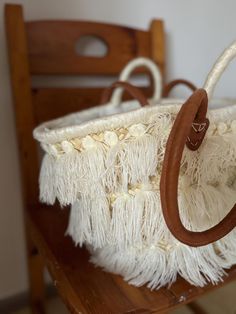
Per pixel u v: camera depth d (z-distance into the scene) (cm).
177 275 40
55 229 52
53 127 46
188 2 75
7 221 67
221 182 40
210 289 38
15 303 72
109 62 65
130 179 35
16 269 71
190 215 37
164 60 70
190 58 79
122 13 68
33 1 59
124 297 37
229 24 82
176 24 75
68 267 43
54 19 60
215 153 36
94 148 34
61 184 35
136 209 36
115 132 34
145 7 71
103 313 34
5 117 61
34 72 58
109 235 37
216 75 35
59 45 60
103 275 41
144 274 39
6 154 63
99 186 35
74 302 36
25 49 56
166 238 37
